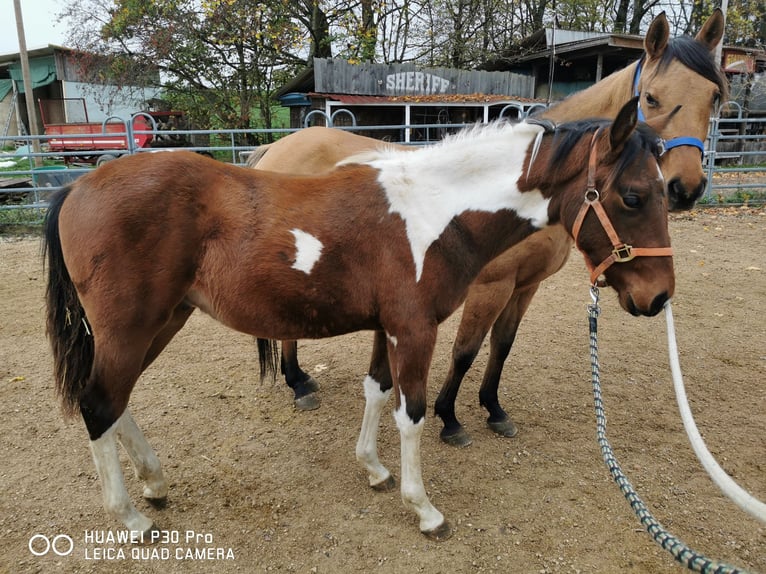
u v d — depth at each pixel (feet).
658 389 11.62
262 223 6.73
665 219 6.40
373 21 58.34
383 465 8.99
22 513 7.82
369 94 48.62
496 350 9.96
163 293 6.72
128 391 6.93
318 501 8.20
